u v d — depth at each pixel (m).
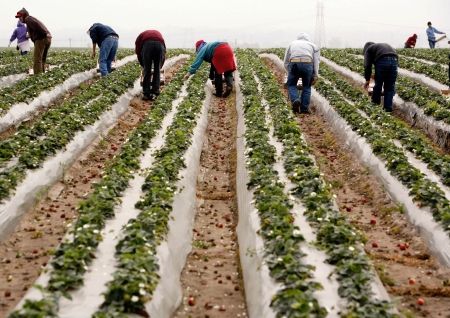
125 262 6.16
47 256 7.32
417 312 6.30
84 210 7.62
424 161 10.93
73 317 5.36
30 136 11.54
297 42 15.43
